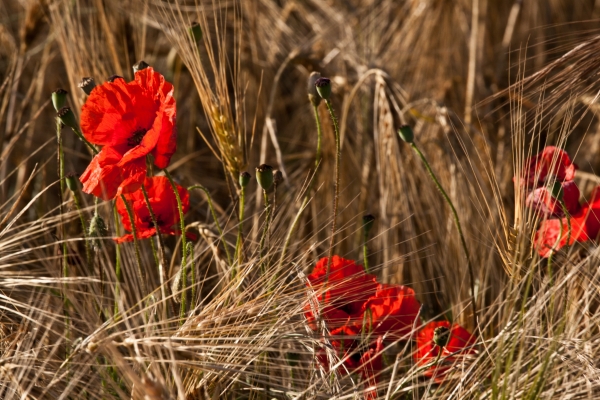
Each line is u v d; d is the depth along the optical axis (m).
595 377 1.51
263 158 1.90
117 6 1.98
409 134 1.60
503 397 1.47
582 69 1.61
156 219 1.58
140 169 1.50
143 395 1.45
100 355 1.56
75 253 1.65
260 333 1.51
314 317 1.53
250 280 1.58
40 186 1.95
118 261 1.61
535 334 1.59
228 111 1.62
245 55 2.09
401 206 1.87
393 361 1.66
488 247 1.75
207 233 1.62
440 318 1.74
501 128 2.05
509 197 1.89
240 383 1.58
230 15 2.08
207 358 1.49
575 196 1.58
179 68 2.05
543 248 1.58
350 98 1.92
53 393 1.51
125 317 1.48
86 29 2.03
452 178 1.85
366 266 1.62
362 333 1.53
